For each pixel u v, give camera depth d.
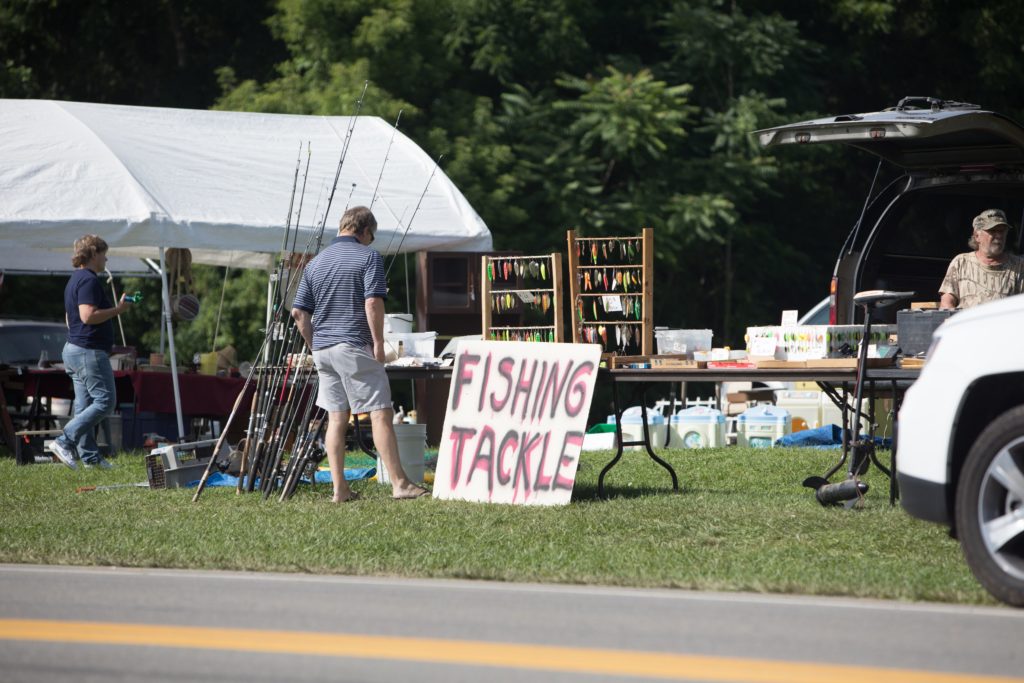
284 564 13.90
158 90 62.06
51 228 26.64
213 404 29.92
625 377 19.05
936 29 60.66
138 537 15.45
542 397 18.91
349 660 9.69
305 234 28.58
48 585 12.87
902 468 12.66
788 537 15.28
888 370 17.58
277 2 56.44
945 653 9.91
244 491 20.30
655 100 52.03
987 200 24.83
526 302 20.55
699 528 15.88
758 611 11.60
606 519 16.53
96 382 25.06
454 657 9.77
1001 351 11.88
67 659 9.72
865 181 61.12
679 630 10.74
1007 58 59.12
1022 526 11.61
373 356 19.05
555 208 52.03
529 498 18.48
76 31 61.91
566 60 55.06
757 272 57.66
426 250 30.70
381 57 52.09
